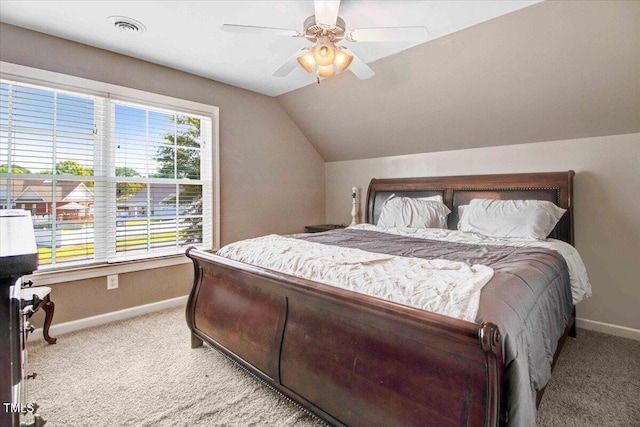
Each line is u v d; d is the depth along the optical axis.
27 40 2.41
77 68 2.63
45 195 2.53
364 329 1.36
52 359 2.22
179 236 3.31
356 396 1.36
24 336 0.94
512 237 2.64
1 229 0.91
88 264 2.74
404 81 3.08
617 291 2.70
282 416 1.67
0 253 0.65
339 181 4.68
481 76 2.74
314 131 4.32
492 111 3.00
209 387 1.91
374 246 2.40
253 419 1.65
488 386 1.03
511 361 1.08
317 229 4.28
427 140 3.65
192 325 2.36
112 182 2.86
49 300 2.42
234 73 3.28
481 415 1.03
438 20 2.28
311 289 1.46
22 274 0.67
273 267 1.83
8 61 2.34
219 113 3.53
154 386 1.92
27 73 2.41
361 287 1.43
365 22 2.30
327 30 2.00
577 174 2.86
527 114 2.88
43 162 2.52
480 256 2.00
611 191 2.71
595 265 2.79
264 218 4.02
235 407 1.74
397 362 1.25
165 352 2.32
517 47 2.41
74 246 2.68
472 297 1.22
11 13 2.21
